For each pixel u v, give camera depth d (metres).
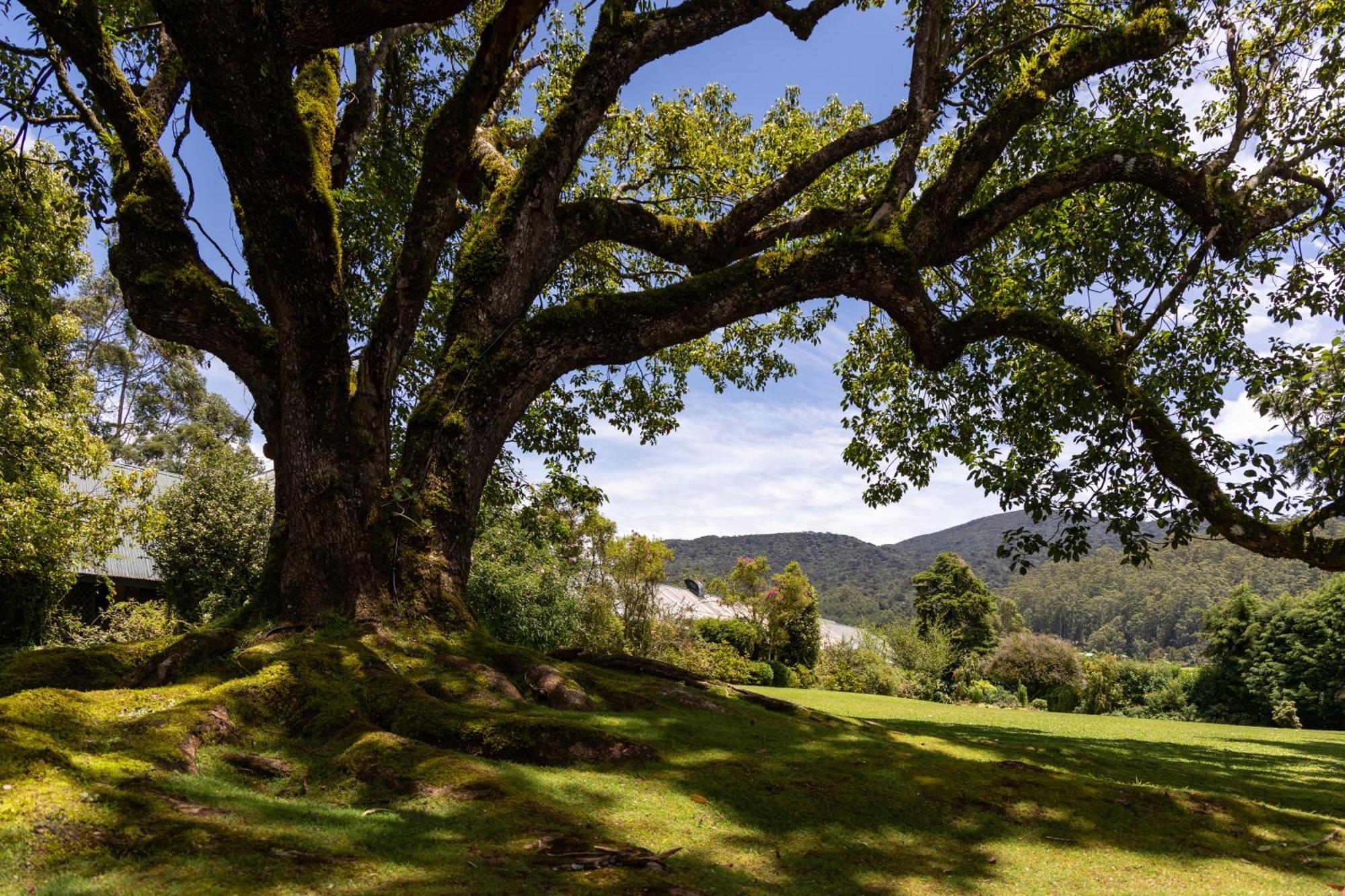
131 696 3.78
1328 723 23.39
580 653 6.62
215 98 4.66
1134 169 7.89
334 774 3.43
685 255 7.88
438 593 5.72
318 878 2.26
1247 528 7.14
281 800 3.04
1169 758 8.58
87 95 7.53
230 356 6.32
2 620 15.43
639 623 22.91
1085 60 7.46
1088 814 4.00
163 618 17.89
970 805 3.94
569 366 6.43
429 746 3.73
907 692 29.36
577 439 11.54
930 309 7.12
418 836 2.77
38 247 9.91
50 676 4.48
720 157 11.70
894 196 7.58
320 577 5.49
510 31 5.80
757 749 4.54
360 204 8.59
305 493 5.56
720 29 7.17
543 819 3.02
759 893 2.67
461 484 6.03
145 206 6.17
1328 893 3.24
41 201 9.05
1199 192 7.92
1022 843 3.53
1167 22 7.72
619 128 12.05
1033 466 9.56
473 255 6.53
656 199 11.58
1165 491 7.88
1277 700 24.05
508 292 6.52
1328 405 6.56
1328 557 6.95
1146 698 28.66
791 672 28.56
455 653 5.34
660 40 6.88
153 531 16.50
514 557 17.75
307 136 5.03
